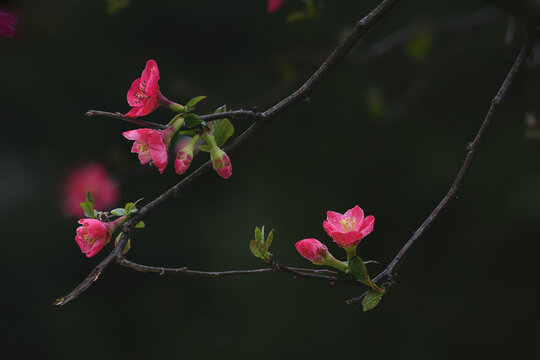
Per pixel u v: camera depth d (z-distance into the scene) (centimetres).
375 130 845
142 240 874
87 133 888
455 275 833
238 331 829
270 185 873
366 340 818
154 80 179
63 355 847
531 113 411
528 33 230
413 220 834
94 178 591
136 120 181
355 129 855
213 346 827
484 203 816
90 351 848
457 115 827
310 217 844
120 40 905
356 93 843
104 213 188
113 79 898
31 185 879
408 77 816
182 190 186
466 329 812
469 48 804
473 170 819
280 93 544
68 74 895
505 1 230
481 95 813
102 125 888
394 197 843
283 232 838
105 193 589
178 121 183
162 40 906
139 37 905
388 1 209
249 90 876
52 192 877
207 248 863
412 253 850
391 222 843
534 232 794
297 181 868
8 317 847
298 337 816
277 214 852
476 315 813
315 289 833
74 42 894
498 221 809
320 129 874
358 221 203
